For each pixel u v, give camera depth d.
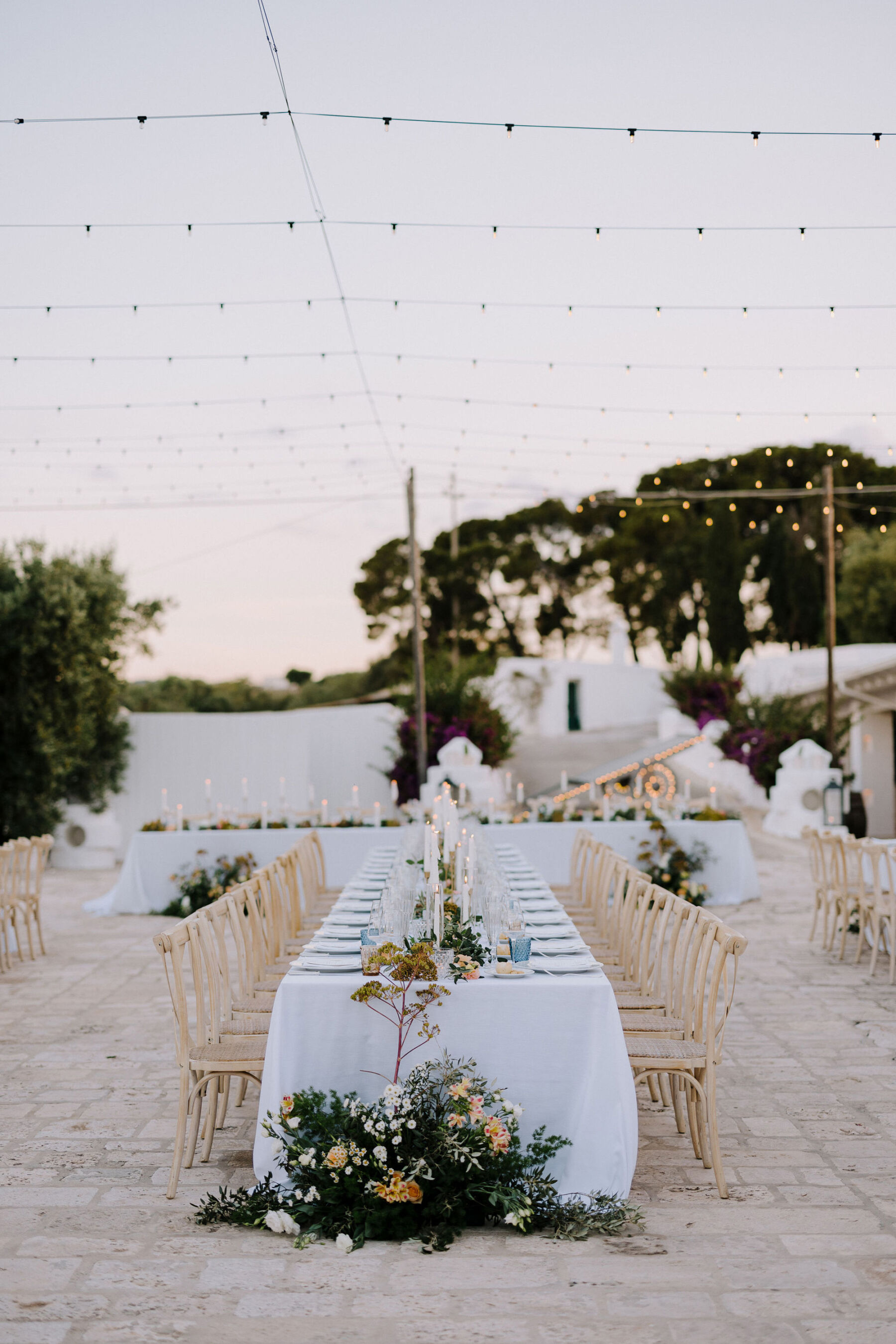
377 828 10.45
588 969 4.22
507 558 31.62
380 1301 3.22
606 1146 3.90
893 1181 4.11
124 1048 5.91
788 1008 6.70
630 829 10.60
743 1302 3.21
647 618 31.67
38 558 14.29
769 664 22.92
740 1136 4.59
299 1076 4.02
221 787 15.74
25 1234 3.69
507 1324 3.09
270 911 6.02
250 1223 3.75
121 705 16.56
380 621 31.20
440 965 4.16
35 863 8.55
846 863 8.08
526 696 25.78
